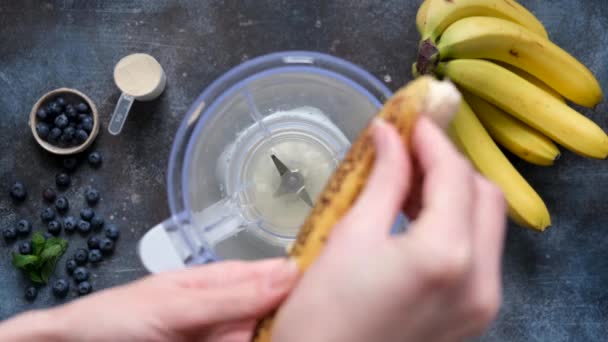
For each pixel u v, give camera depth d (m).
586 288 0.98
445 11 0.89
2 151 1.01
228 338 0.79
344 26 1.00
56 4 1.01
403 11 0.99
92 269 1.00
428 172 0.67
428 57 0.89
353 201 0.69
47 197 1.00
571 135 0.90
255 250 0.97
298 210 0.97
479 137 0.91
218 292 0.74
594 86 0.92
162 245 0.92
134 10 1.00
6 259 1.01
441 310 0.66
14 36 1.01
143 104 1.00
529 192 0.92
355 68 0.94
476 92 0.90
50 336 0.77
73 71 1.01
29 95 1.01
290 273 0.71
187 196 0.94
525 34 0.89
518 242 0.99
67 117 1.00
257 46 1.00
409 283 0.63
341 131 0.98
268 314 0.73
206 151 0.97
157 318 0.76
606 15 0.99
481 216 0.68
